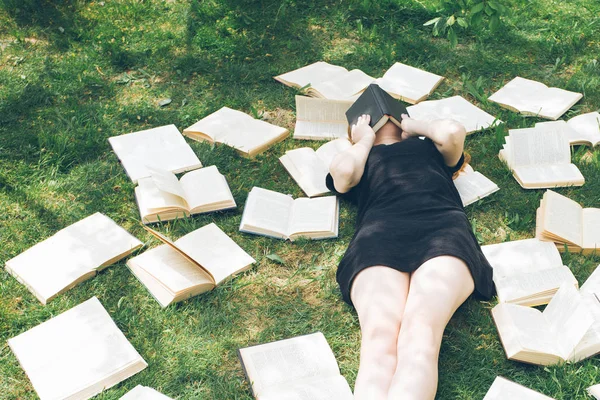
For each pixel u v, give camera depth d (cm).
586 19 356
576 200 271
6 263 254
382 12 365
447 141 255
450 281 223
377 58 340
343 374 227
